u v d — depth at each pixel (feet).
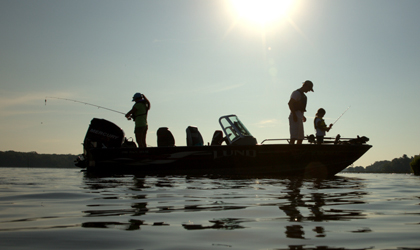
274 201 11.34
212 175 28.53
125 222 7.77
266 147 28.55
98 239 6.19
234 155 29.01
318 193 14.06
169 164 29.91
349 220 8.00
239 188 16.22
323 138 29.58
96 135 33.86
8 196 12.85
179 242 5.99
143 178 24.31
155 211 9.32
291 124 29.25
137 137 31.60
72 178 24.57
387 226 7.36
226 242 6.02
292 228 7.14
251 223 7.65
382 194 13.93
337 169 29.76
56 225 7.45
